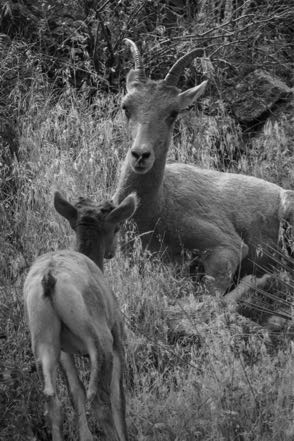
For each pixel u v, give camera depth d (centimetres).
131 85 1614
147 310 1466
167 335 1436
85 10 2208
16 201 1739
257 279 1711
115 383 1136
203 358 1361
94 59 2134
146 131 1560
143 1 2192
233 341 1376
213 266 1658
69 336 1079
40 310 1059
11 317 1367
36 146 1833
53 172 1759
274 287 1703
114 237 1277
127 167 1617
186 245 1670
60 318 1060
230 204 1744
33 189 1698
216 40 2239
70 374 1145
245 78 2189
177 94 1602
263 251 1631
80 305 1057
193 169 1752
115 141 1923
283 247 1714
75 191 1730
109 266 1548
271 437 1175
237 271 1747
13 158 1858
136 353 1375
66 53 2188
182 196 1678
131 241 1611
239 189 1772
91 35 2150
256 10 2367
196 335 1420
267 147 1997
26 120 1895
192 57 1622
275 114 2128
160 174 1605
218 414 1198
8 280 1458
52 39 2170
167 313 1477
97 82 2077
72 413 1239
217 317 1416
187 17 2375
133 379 1346
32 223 1630
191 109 2080
